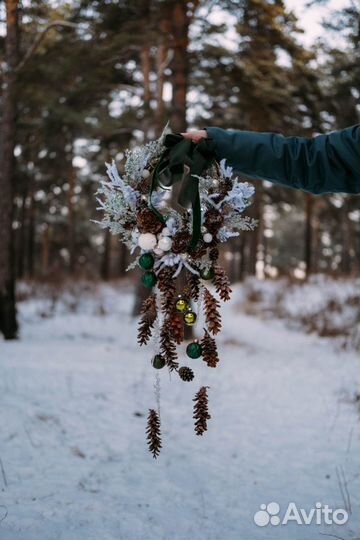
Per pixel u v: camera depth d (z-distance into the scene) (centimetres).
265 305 1548
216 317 169
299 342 1013
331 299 1308
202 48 859
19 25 863
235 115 1111
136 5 794
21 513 278
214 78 895
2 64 931
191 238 167
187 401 534
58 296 1320
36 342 845
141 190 175
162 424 458
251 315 1466
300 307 1371
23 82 831
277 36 786
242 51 845
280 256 4231
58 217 2530
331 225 2959
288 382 643
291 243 4219
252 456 393
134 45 828
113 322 1121
